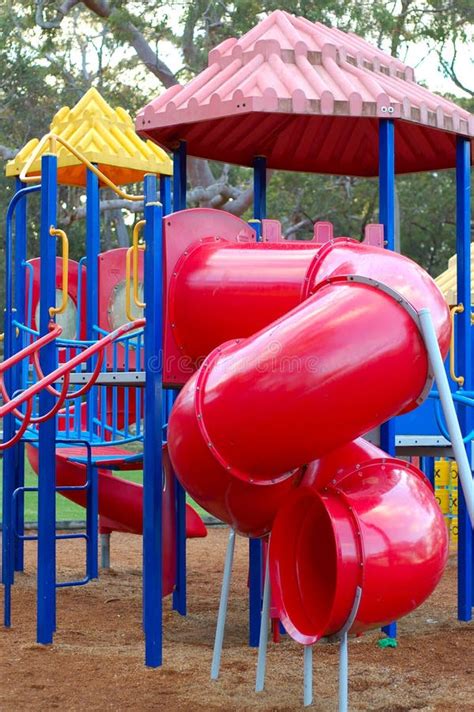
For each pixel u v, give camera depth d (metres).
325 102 6.66
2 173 31.50
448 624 7.82
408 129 8.43
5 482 7.96
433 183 34.56
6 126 31.78
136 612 8.22
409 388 5.02
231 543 6.07
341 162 9.36
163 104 7.32
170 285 6.35
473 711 5.36
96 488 9.70
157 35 26.09
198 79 7.33
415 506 5.01
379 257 5.32
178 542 8.26
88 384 6.58
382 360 4.88
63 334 10.51
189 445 5.24
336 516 4.79
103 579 9.87
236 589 9.49
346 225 35.16
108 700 5.49
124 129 10.74
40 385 6.09
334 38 7.83
